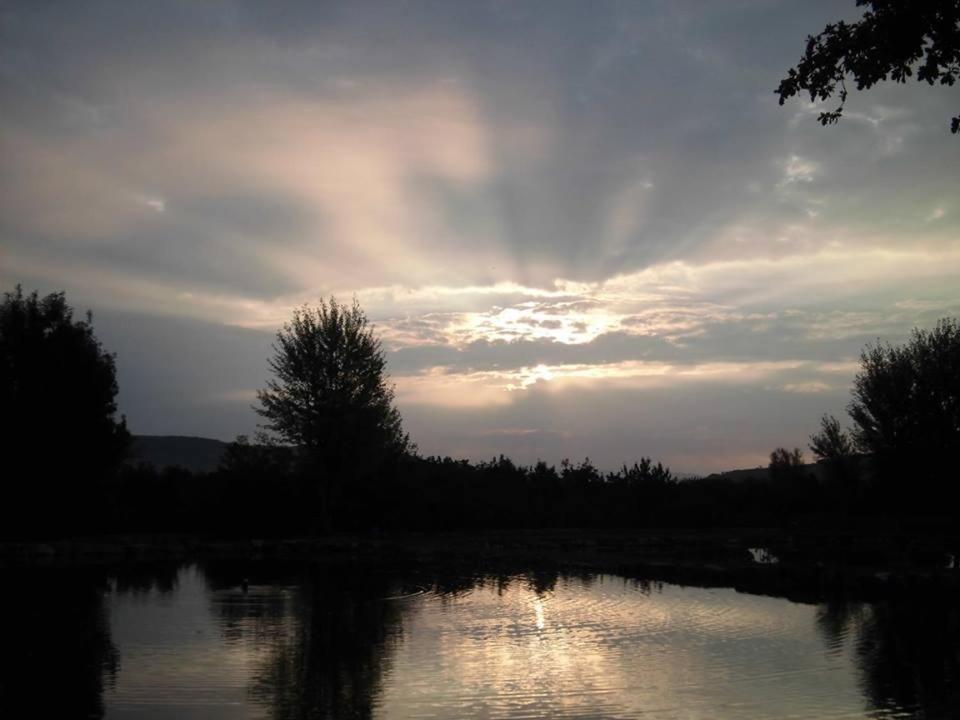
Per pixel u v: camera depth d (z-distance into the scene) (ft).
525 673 34.63
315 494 115.55
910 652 38.68
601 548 104.12
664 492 131.34
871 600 56.54
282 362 112.78
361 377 114.01
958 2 28.25
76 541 100.17
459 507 123.34
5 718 27.89
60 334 104.73
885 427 118.11
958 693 31.01
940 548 93.61
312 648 40.09
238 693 31.22
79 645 40.86
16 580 71.00
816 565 80.28
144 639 42.52
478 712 28.63
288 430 111.45
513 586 66.33
